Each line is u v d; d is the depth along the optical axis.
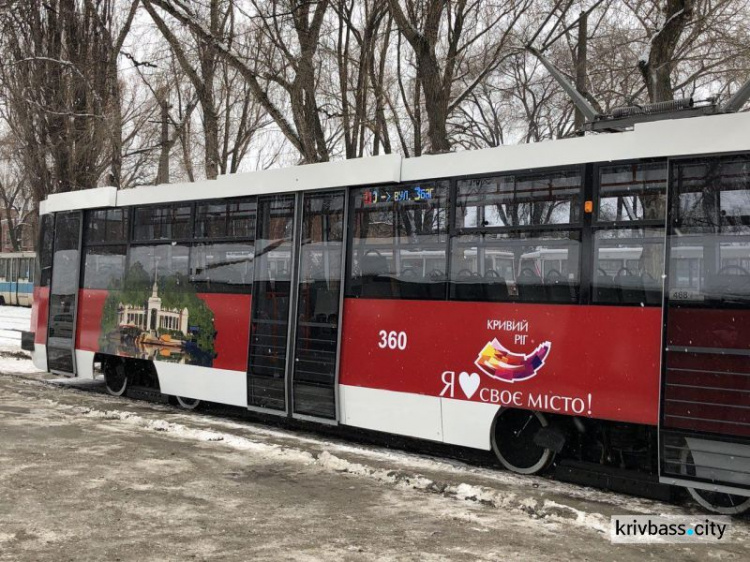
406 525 5.82
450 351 8.17
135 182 33.88
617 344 6.98
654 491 6.95
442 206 8.40
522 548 5.33
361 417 8.92
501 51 18.58
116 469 7.30
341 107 19.33
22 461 7.46
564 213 7.42
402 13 14.81
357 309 9.07
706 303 6.43
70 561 4.87
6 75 22.81
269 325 10.05
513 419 7.95
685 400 6.45
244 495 6.57
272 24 17.27
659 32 12.79
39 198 23.64
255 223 10.41
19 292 43.75
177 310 11.46
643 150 6.89
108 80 22.52
